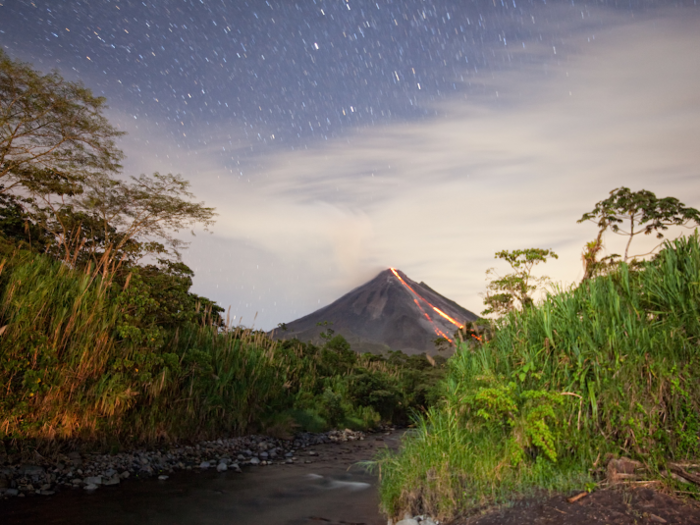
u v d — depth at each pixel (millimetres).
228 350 14039
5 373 7789
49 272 9617
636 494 3809
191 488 7727
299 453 12031
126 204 14750
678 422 4477
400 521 4699
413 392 25469
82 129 13492
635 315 5570
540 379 5621
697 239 6086
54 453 8094
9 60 12000
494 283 9828
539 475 4535
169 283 13266
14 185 13086
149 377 9852
